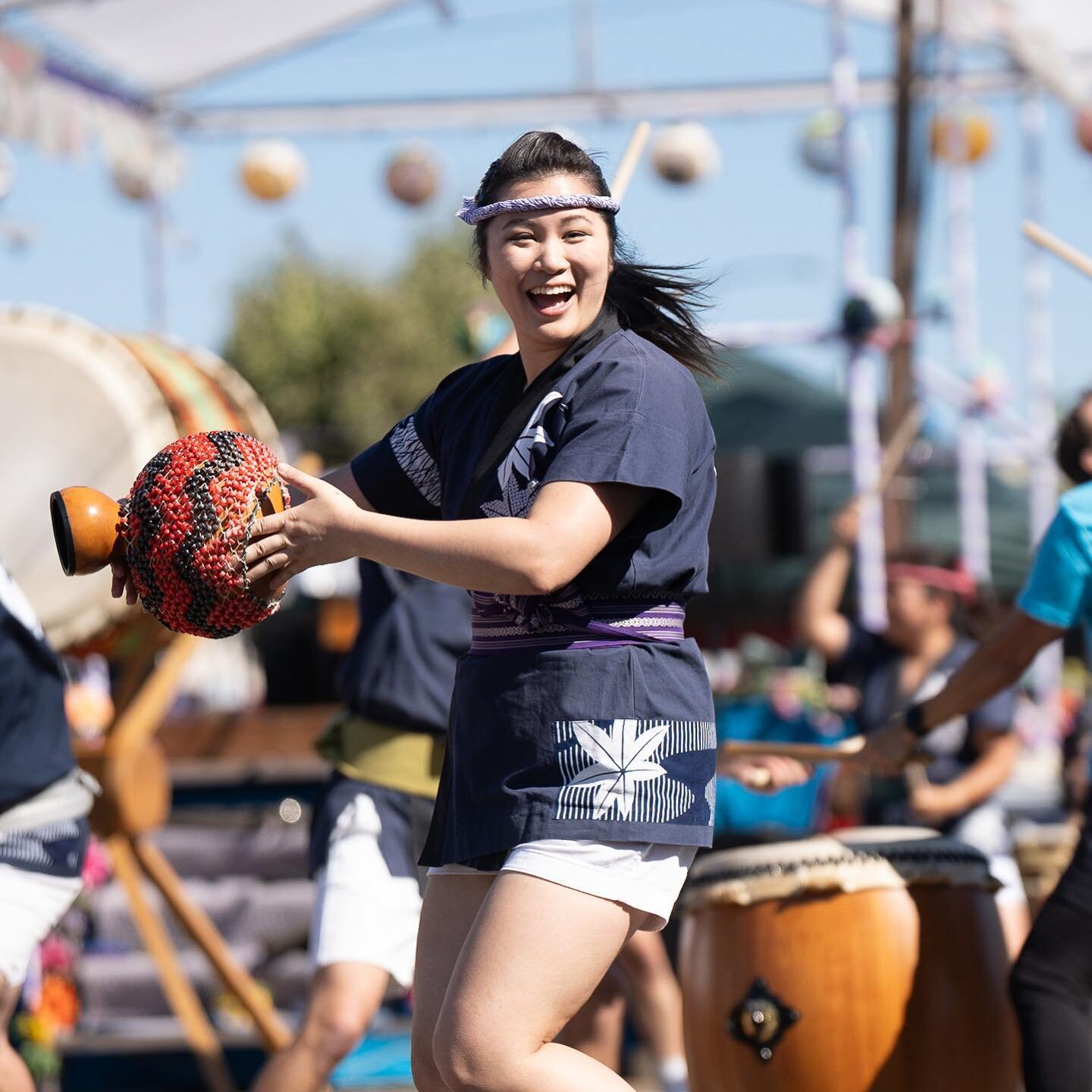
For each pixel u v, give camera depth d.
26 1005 16.02
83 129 31.80
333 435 76.88
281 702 25.58
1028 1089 10.08
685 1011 11.12
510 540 7.12
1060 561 10.46
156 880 14.65
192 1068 17.64
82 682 22.45
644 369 7.64
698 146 32.09
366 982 11.55
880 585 26.88
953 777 15.88
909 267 27.30
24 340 14.83
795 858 10.62
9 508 14.48
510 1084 7.36
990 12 31.45
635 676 7.63
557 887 7.45
